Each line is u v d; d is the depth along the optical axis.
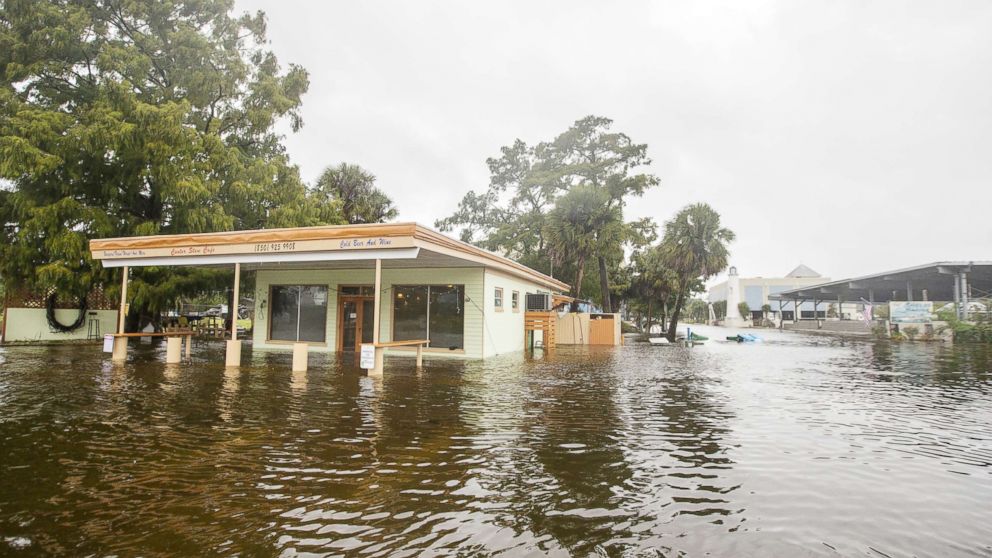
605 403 7.96
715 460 4.95
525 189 38.28
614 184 35.12
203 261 12.45
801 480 4.39
